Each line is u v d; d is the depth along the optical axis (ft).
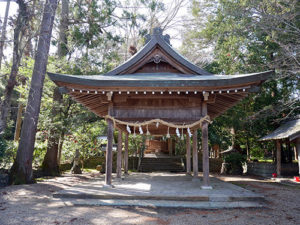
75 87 22.35
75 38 46.50
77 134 53.36
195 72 26.32
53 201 20.20
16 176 31.19
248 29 49.32
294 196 25.39
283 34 43.50
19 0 30.99
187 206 18.81
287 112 51.16
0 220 15.43
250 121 51.24
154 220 15.47
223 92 22.52
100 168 56.34
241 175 50.52
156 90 22.31
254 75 20.67
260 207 19.04
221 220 15.60
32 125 33.32
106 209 18.03
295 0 40.04
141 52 26.37
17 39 31.22
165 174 42.11
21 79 46.21
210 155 75.51
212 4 64.49
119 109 24.94
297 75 45.14
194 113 24.45
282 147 54.08
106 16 45.47
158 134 40.55
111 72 25.94
